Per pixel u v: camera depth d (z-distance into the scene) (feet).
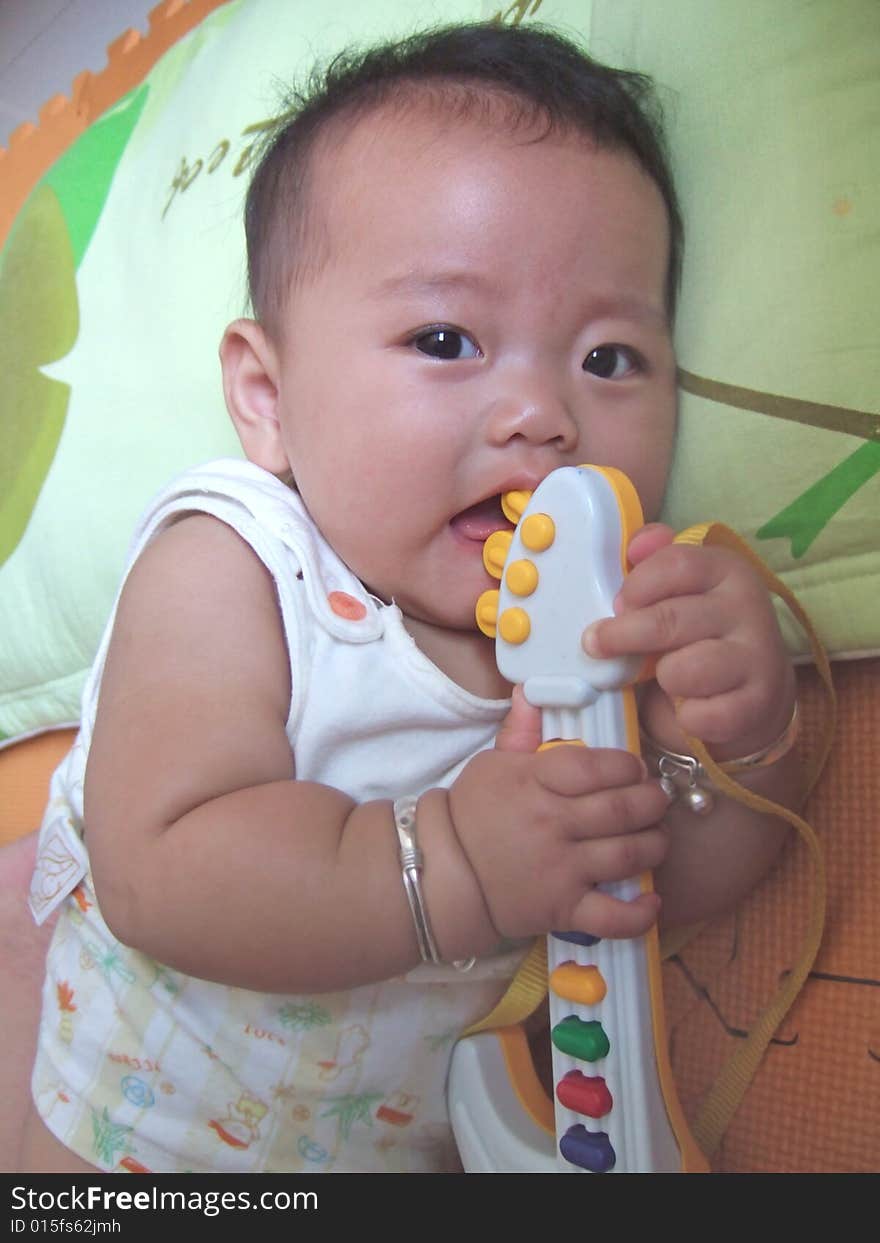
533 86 2.31
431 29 2.89
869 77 2.18
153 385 3.50
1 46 6.19
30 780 3.87
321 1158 2.46
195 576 2.20
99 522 3.54
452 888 1.88
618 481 1.87
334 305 2.26
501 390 2.11
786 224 2.21
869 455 2.06
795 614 2.07
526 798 1.80
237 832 1.93
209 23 4.12
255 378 2.59
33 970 3.10
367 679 2.22
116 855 2.01
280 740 2.11
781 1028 2.17
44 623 3.72
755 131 2.28
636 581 1.79
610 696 1.83
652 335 2.28
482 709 2.29
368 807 2.00
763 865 2.23
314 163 2.39
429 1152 2.61
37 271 4.05
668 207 2.36
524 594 1.90
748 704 1.84
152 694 2.08
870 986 2.07
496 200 2.12
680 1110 1.90
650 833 1.82
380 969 1.94
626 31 2.59
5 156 5.18
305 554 2.24
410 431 2.12
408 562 2.22
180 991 2.39
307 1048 2.34
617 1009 1.82
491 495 2.14
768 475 2.19
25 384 3.93
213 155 3.59
